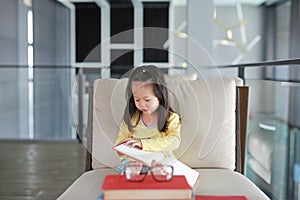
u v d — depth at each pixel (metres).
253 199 1.39
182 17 8.47
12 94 6.20
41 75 6.89
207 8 3.91
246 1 7.95
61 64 8.53
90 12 8.67
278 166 2.86
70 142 4.76
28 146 4.60
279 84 3.34
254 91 3.12
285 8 7.55
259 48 8.17
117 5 8.56
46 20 8.02
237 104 1.94
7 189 2.86
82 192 1.44
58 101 6.64
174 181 1.14
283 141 3.06
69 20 8.63
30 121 6.68
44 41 7.92
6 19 6.36
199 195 1.40
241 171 2.04
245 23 8.15
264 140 2.97
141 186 1.10
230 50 8.20
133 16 8.63
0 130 5.75
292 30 7.29
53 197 2.69
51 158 3.92
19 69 6.45
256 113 3.22
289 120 3.22
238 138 1.91
